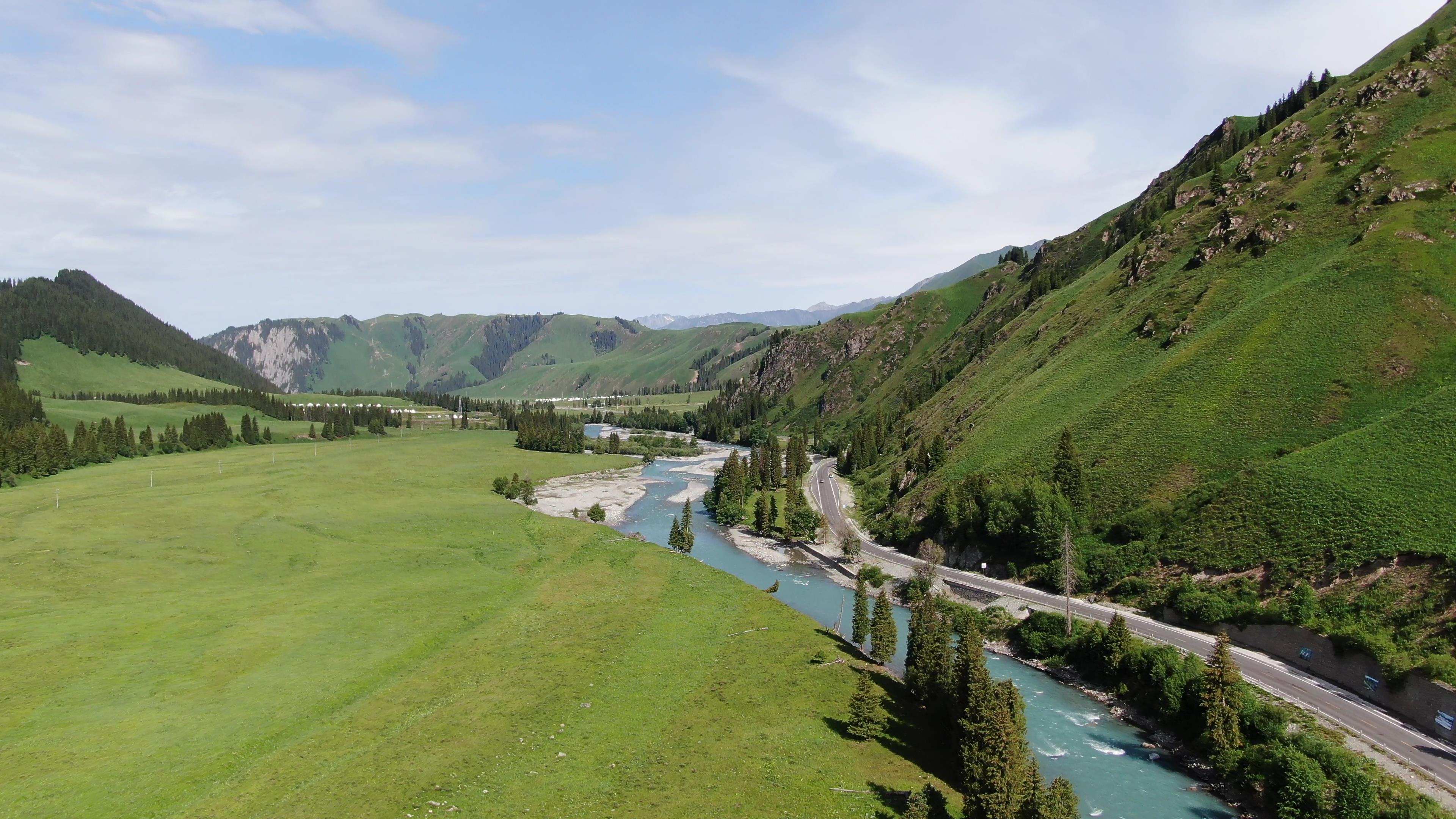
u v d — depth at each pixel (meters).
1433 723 59.81
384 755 58.75
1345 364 104.00
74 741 59.53
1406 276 111.44
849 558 129.62
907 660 75.12
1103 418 124.12
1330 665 69.94
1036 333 195.00
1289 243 137.50
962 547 119.44
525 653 82.31
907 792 56.06
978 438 149.12
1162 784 59.56
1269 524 85.62
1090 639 81.00
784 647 85.31
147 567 108.69
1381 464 84.06
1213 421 108.31
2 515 136.38
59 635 81.12
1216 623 81.25
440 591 103.75
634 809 52.31
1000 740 51.59
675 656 82.38
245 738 61.47
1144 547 95.12
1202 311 136.50
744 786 56.00
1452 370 97.00
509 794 53.69
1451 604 65.69
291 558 117.00
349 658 79.38
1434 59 152.38
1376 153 140.00
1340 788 52.31
